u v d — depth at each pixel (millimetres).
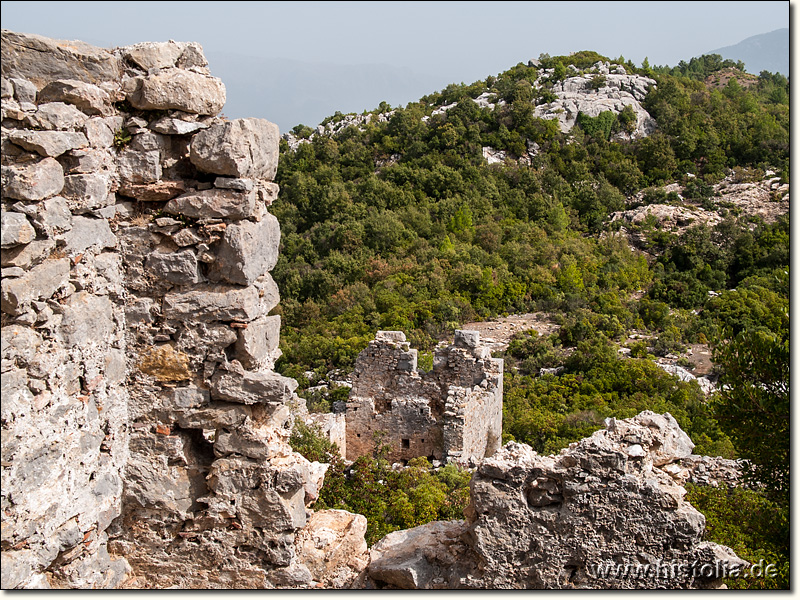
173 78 8656
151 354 9031
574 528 9242
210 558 9398
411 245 57969
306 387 35594
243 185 8758
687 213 70125
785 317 17453
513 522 9391
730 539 12734
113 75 8562
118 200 8930
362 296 48531
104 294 8594
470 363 23266
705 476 15297
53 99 7887
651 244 63938
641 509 9109
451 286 49062
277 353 9867
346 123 96438
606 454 9148
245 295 8984
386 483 17203
